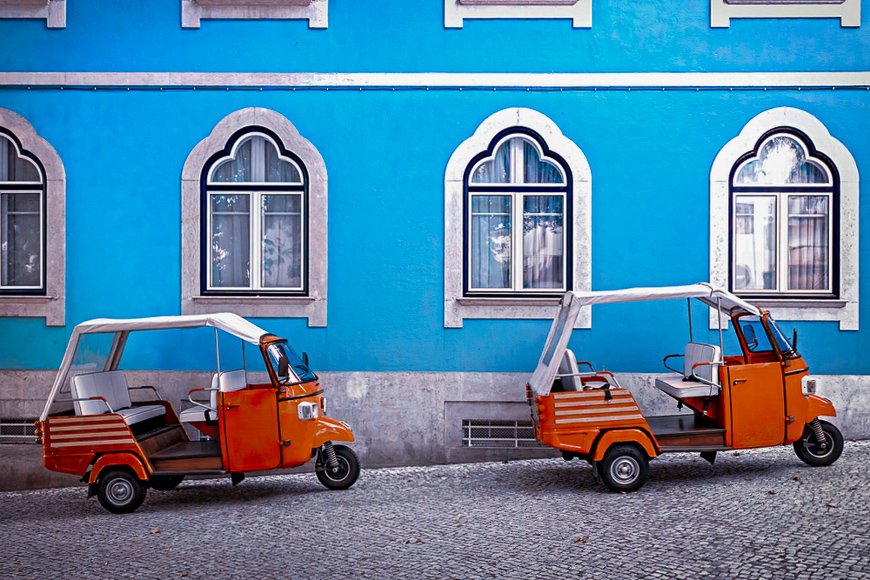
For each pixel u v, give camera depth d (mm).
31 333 10367
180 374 10188
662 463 9203
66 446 8023
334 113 10352
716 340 10070
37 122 10406
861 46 10109
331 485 8766
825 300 10031
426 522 7152
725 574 5492
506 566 5852
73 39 10391
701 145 10172
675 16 10203
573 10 10219
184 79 10375
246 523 7375
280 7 10344
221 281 10523
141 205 10391
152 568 6117
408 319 10273
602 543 6281
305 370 8750
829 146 10109
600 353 10125
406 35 10312
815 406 8516
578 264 10180
